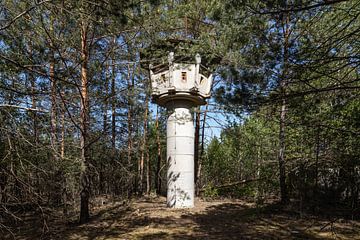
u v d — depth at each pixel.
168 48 12.88
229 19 6.08
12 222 10.96
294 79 5.83
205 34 12.59
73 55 10.13
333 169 13.78
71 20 7.69
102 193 17.67
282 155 13.91
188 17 13.33
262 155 18.14
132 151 17.62
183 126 15.14
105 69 10.78
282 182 13.87
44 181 9.66
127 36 10.36
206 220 12.04
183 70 14.42
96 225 11.23
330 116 7.91
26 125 9.03
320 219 11.70
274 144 17.05
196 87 14.43
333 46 5.77
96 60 9.98
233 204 16.03
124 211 13.98
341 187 13.72
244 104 6.08
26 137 8.65
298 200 14.11
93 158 12.52
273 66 5.82
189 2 12.35
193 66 14.31
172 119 15.27
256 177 21.30
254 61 5.92
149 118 12.06
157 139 23.14
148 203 16.59
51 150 9.36
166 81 14.60
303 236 9.45
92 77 10.22
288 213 12.79
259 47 6.04
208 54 13.13
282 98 5.79
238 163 24.98
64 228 10.75
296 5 5.16
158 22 9.22
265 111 7.31
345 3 6.44
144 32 9.54
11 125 8.09
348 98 6.58
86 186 11.66
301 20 6.53
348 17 6.24
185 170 15.02
